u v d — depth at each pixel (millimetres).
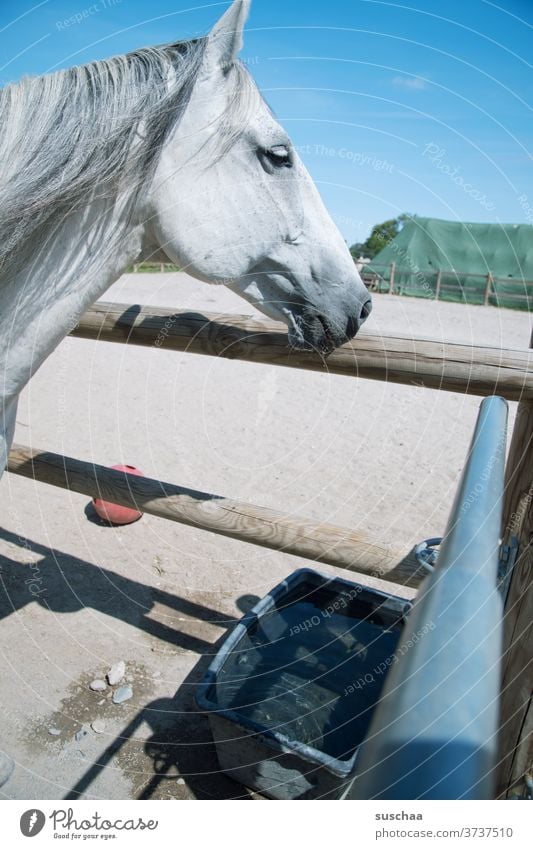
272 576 2369
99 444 3408
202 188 1170
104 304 1695
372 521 2723
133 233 1218
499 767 1161
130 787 1468
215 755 1572
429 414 4355
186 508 1704
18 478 3066
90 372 4938
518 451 1349
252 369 5430
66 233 1133
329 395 4738
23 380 1229
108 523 2678
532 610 1120
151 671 1852
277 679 1636
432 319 8305
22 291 1139
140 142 1105
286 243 1240
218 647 1974
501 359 1299
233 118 1146
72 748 1565
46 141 1076
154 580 2301
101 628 2020
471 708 276
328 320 1297
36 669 1820
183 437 3617
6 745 1560
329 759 1274
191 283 8922
